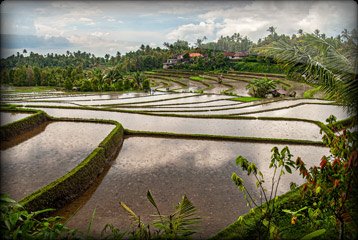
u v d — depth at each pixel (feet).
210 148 51.16
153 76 320.70
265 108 100.42
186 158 45.60
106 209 29.68
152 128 66.54
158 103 119.14
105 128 61.36
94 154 39.96
